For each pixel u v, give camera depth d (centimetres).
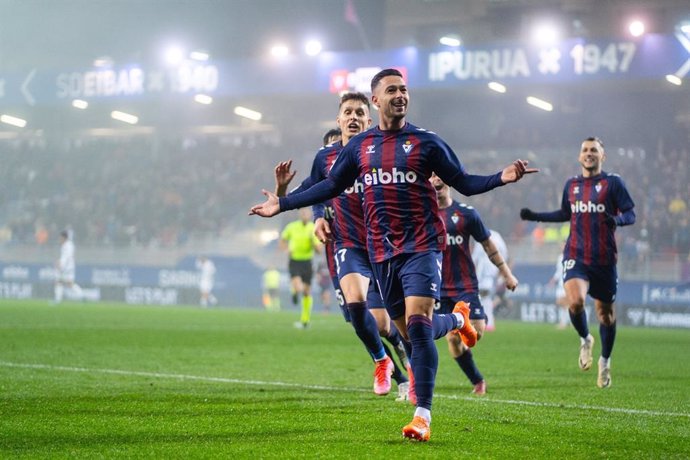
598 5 5953
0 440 934
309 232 3456
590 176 1652
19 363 1827
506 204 5625
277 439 952
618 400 1408
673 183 5512
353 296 1310
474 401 1349
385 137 995
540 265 4688
